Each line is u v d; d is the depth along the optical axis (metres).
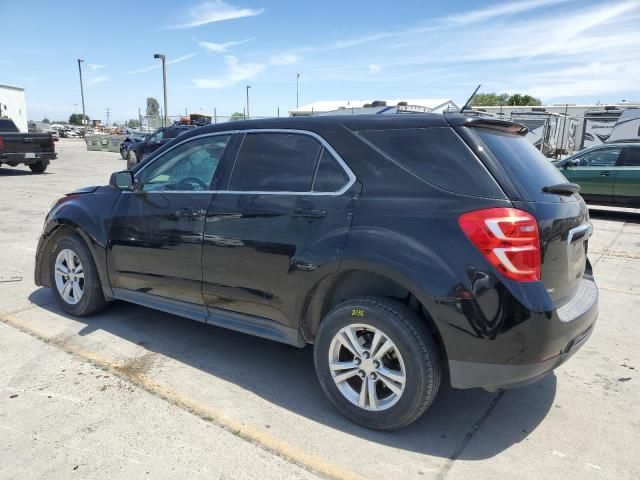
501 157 2.73
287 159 3.27
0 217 9.55
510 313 2.48
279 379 3.54
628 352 4.11
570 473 2.59
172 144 3.96
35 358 3.72
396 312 2.74
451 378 2.67
